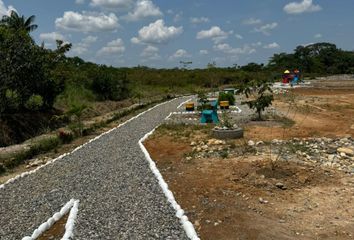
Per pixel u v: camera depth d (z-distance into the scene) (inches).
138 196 325.7
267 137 553.9
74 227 267.9
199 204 303.3
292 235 245.8
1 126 671.1
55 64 953.5
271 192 322.3
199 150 477.4
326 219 268.2
